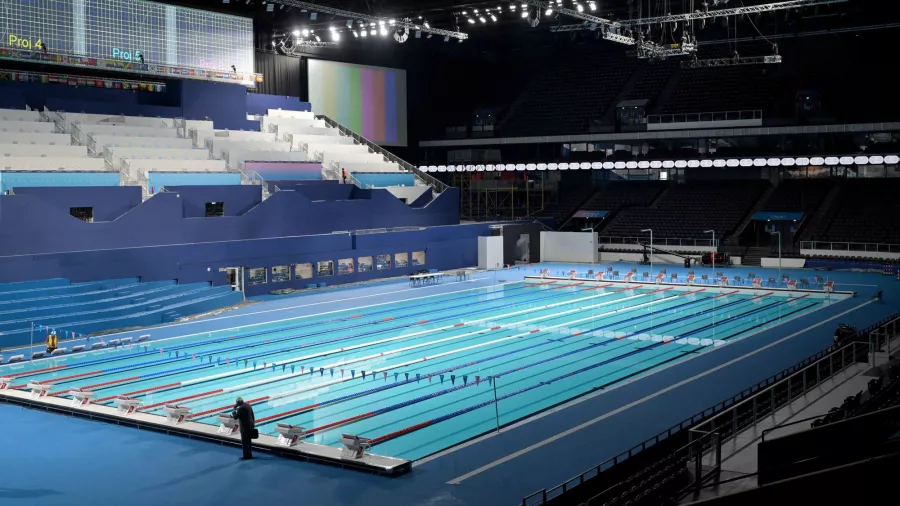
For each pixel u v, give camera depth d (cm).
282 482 1478
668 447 1638
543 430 1753
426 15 4966
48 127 4000
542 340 2861
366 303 3744
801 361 2348
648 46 4153
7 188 3338
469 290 4188
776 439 1138
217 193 3944
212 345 2809
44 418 1906
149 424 1811
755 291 4022
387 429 1838
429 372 2386
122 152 4012
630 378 2277
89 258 3278
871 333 2211
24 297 2998
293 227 4216
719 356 2475
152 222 3588
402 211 4866
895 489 669
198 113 4750
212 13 4800
